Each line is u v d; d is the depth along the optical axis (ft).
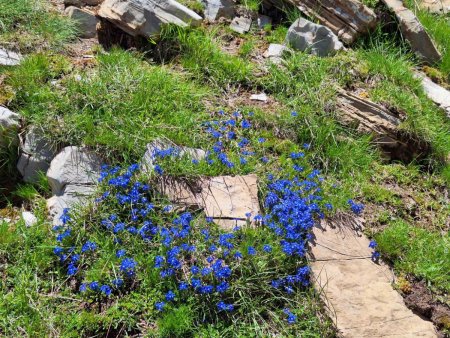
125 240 3.33
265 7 5.21
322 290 3.24
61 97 3.92
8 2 4.59
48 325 3.01
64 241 3.31
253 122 4.15
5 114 3.75
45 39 4.48
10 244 3.32
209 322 3.07
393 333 3.17
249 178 3.70
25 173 3.78
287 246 3.25
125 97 3.98
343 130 4.21
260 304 3.16
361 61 4.69
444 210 3.97
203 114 4.09
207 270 3.13
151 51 4.58
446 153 4.34
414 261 3.53
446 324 3.28
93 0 4.90
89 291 3.15
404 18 5.08
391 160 4.26
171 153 3.66
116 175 3.59
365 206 3.83
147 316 3.08
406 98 4.39
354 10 4.94
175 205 3.51
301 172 3.87
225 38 4.88
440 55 5.13
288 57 4.70
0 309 3.05
